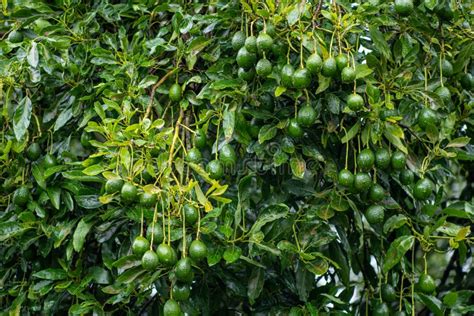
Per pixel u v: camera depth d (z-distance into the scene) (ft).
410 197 10.79
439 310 9.58
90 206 9.63
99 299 10.46
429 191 9.37
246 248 9.86
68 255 9.80
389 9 10.07
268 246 9.23
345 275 10.29
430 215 9.75
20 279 11.21
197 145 9.48
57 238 9.96
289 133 9.36
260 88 9.45
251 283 9.84
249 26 9.93
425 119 9.33
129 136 8.50
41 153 10.89
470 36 9.96
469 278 12.77
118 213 9.34
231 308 11.43
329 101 9.33
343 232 10.11
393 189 10.87
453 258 13.78
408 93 9.57
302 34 9.00
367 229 10.96
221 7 10.20
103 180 9.46
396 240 9.29
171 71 9.95
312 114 9.11
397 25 10.14
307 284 9.94
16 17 10.78
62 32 10.87
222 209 9.49
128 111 8.96
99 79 10.91
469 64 10.98
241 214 9.61
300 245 9.55
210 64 10.44
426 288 9.50
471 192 13.84
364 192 9.53
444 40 10.13
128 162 8.45
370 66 9.43
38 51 10.04
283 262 9.72
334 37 9.70
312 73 8.89
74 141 12.50
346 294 10.50
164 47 10.05
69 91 10.63
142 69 10.40
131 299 10.74
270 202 10.27
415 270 10.52
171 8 10.85
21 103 9.95
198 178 10.16
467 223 12.53
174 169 9.84
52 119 10.96
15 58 10.15
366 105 9.58
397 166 9.32
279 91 8.98
